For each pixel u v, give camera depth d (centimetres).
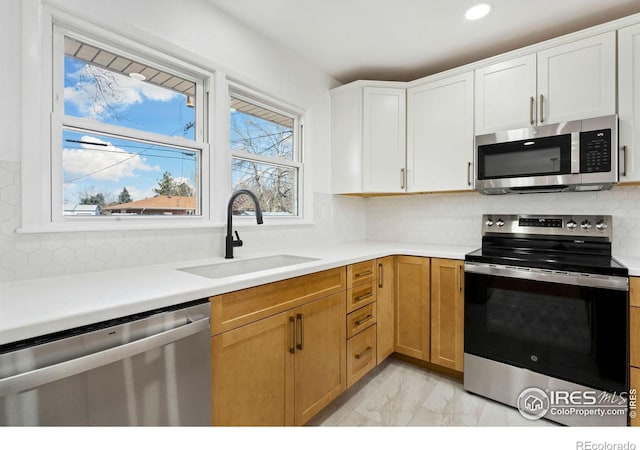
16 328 73
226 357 119
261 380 133
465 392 198
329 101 271
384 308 221
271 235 221
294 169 251
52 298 95
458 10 185
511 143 203
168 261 163
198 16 174
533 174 195
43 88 126
